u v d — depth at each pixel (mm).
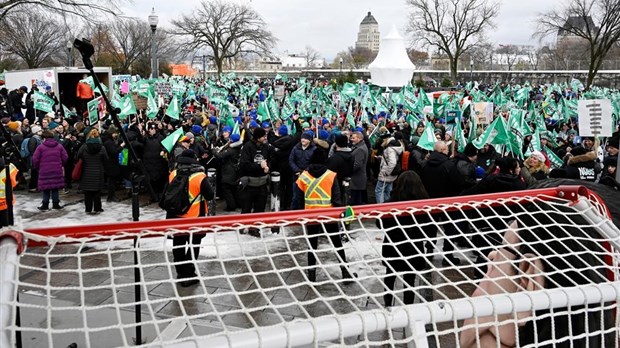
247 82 46562
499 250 1903
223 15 64688
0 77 33719
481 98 21562
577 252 1687
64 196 12211
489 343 1639
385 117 17719
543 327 1600
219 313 1511
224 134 12172
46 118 14273
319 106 19328
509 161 6984
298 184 6879
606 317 1613
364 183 10164
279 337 1268
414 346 1377
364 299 4227
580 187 1967
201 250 6543
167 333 4516
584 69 74562
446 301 1480
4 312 1220
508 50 95688
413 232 2576
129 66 62031
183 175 6766
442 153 8023
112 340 4523
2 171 7180
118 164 11633
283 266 6145
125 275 5926
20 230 1486
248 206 9070
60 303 5062
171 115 12953
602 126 8617
